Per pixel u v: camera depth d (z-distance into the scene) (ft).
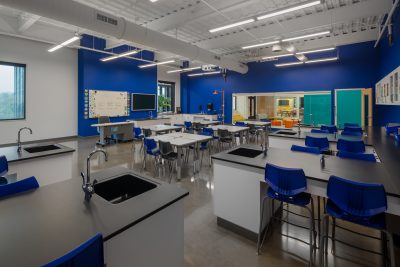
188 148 18.75
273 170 6.50
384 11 15.35
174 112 40.11
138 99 32.73
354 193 5.19
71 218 3.98
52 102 25.09
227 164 8.11
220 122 33.76
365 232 8.14
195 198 11.19
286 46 21.40
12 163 8.13
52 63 24.82
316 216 9.01
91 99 27.30
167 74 38.68
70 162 10.02
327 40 23.99
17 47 22.15
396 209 5.19
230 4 15.97
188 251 7.20
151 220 4.45
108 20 13.56
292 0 16.01
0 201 4.63
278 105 31.04
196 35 23.79
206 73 36.58
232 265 6.60
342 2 16.34
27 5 10.34
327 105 26.73
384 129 18.03
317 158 8.24
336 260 6.78
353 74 24.95
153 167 16.61
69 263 2.74
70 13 11.71
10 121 22.26
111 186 5.95
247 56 30.12
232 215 8.17
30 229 3.63
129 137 26.68
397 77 12.14
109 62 28.81
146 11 17.72
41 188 5.34
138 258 4.27
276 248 7.34
